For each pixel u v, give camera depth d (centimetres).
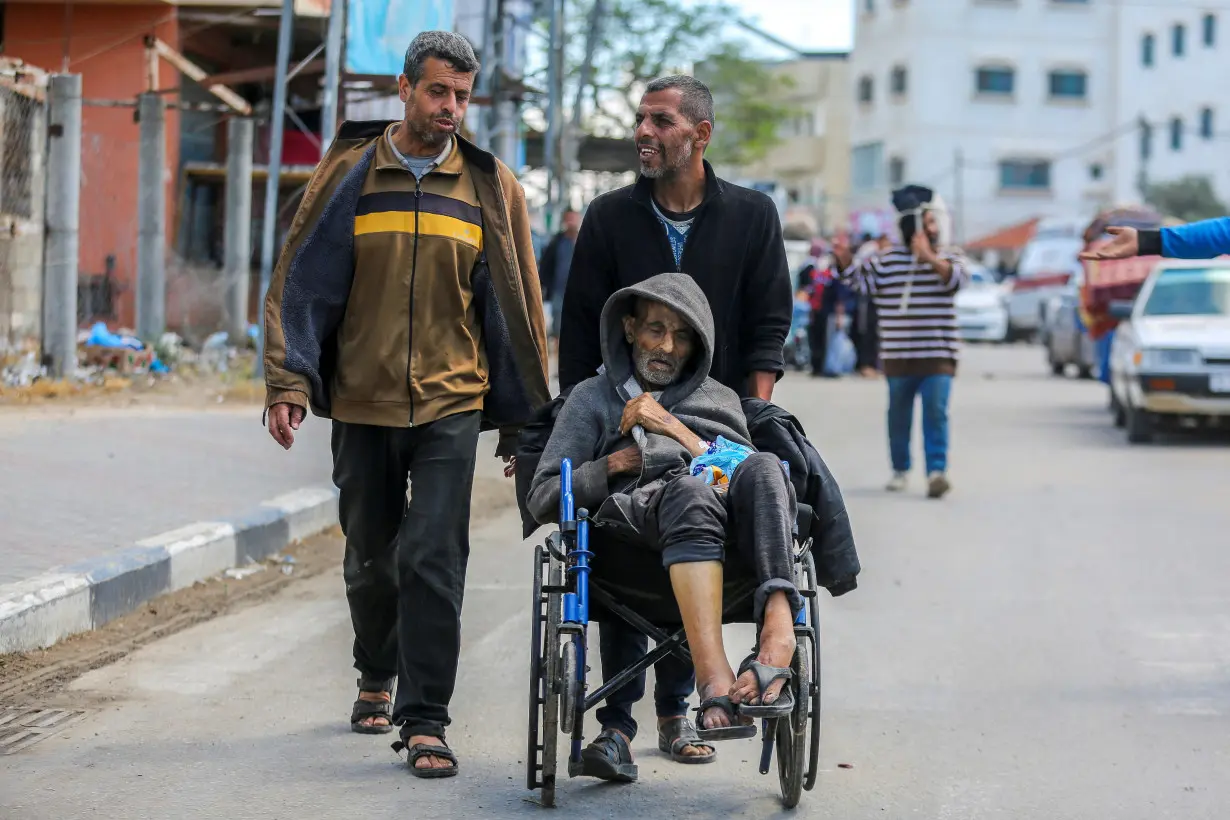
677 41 4675
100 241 2127
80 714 584
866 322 2536
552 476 502
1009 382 2523
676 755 546
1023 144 6894
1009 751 561
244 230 2078
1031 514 1137
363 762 533
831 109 7800
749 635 762
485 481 1255
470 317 545
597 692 474
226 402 1481
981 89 6875
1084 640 741
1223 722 601
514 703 615
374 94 1650
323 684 636
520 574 884
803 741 466
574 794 503
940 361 1202
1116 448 1579
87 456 1074
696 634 454
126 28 2273
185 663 665
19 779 505
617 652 522
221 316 2077
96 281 2066
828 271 2481
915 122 6838
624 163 2964
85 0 2262
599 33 3122
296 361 516
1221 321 1641
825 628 763
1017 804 500
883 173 7025
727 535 479
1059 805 499
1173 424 1638
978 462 1453
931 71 6831
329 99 1465
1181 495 1244
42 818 466
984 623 775
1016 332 4134
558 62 2697
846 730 586
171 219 2286
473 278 542
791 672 445
